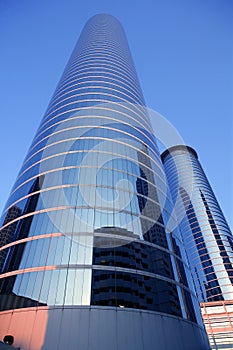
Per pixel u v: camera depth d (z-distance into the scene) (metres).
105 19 113.19
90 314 21.11
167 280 27.55
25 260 26.19
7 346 18.00
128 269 25.77
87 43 87.81
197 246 99.81
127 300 23.08
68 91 57.44
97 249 26.28
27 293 23.22
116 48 84.69
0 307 23.12
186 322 25.23
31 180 36.59
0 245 30.39
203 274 90.62
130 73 73.31
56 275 23.88
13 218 32.72
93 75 63.62
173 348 21.41
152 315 23.00
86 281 23.50
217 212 110.44
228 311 56.06
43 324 20.47
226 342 49.59
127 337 20.34
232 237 102.25
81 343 19.28
